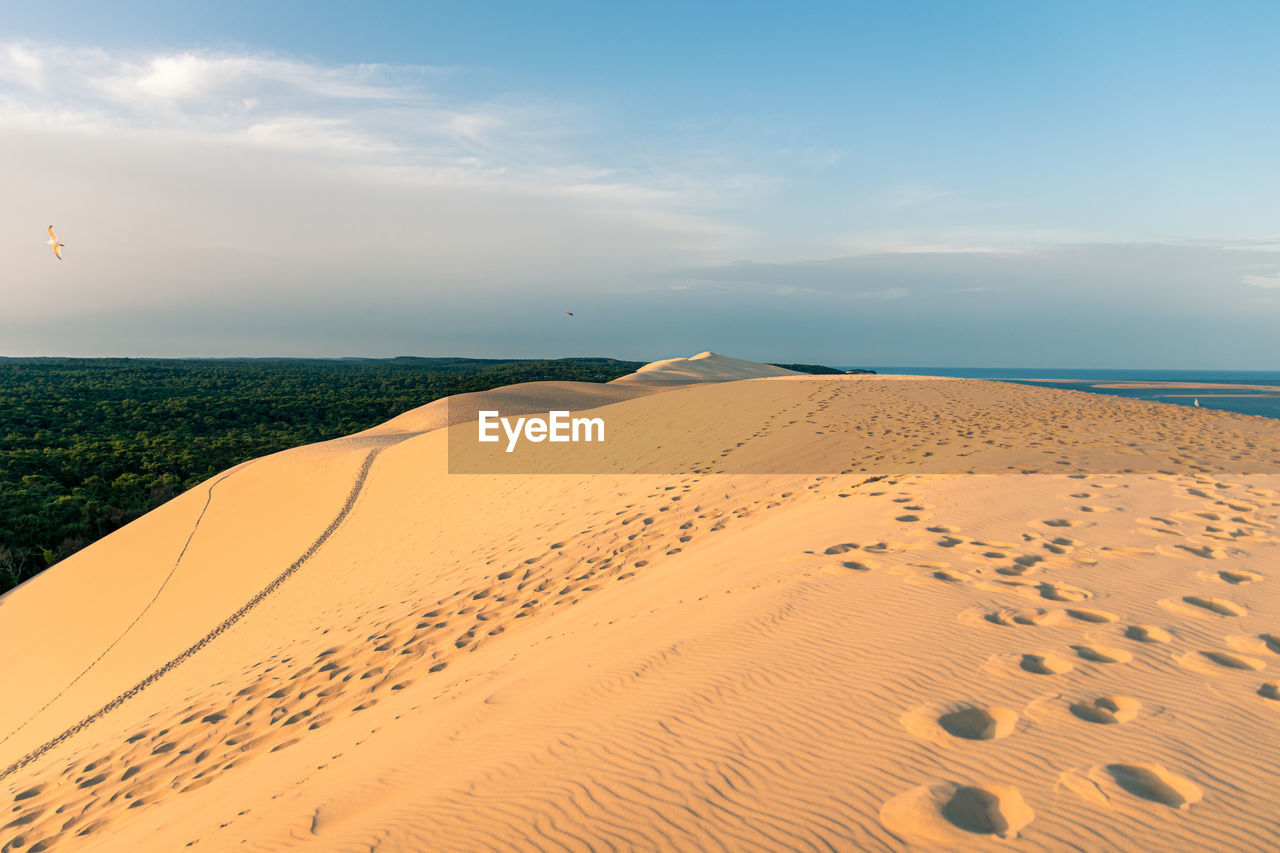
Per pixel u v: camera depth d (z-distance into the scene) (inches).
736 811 114.6
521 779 138.6
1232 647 157.3
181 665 530.3
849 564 239.5
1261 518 280.8
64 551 1242.6
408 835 128.2
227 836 164.2
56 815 268.1
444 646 320.8
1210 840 95.9
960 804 108.3
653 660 185.8
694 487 508.4
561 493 650.8
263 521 937.5
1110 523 275.9
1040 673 149.1
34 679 645.9
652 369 3137.3
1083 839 97.9
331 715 278.2
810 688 153.1
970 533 267.1
